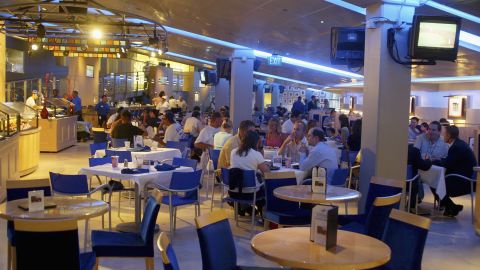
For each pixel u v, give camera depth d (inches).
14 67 705.6
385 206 175.0
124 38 506.9
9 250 172.1
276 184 230.5
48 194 190.4
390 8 256.7
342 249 124.5
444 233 265.4
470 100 780.0
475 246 242.4
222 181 260.4
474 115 754.8
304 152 310.2
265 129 586.9
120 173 239.1
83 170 250.1
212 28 531.2
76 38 496.7
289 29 460.8
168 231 253.9
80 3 414.9
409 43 252.8
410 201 297.1
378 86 259.3
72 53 527.8
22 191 186.1
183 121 599.2
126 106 849.5
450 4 327.0
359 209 271.0
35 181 188.7
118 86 1083.3
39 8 453.4
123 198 334.0
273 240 131.8
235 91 604.7
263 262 210.1
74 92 727.7
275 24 447.5
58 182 223.3
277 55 616.4
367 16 267.1
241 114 603.5
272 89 1354.6
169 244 117.6
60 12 429.1
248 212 289.0
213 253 135.4
